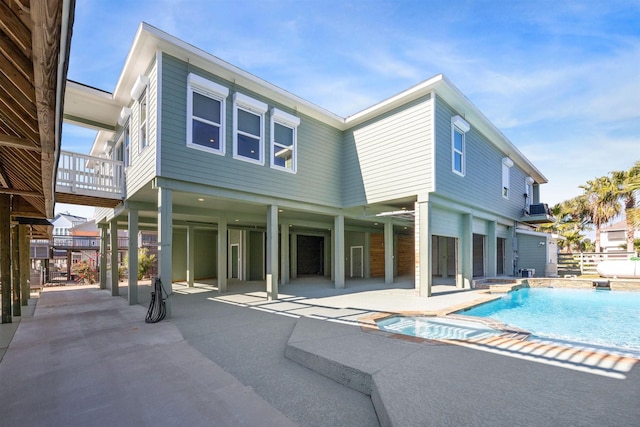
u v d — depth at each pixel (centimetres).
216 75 796
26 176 530
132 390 329
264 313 698
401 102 948
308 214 1230
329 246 1730
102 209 1249
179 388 332
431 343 421
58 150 370
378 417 269
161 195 688
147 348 464
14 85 259
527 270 1415
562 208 2497
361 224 1499
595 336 584
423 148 897
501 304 881
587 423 221
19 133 346
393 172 971
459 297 884
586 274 1520
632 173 1952
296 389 329
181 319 650
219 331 552
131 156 845
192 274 1284
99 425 267
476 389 277
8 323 647
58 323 640
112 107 936
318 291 1048
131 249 879
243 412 283
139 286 1362
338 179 1108
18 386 342
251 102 845
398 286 1180
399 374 312
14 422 272
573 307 879
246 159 844
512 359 355
